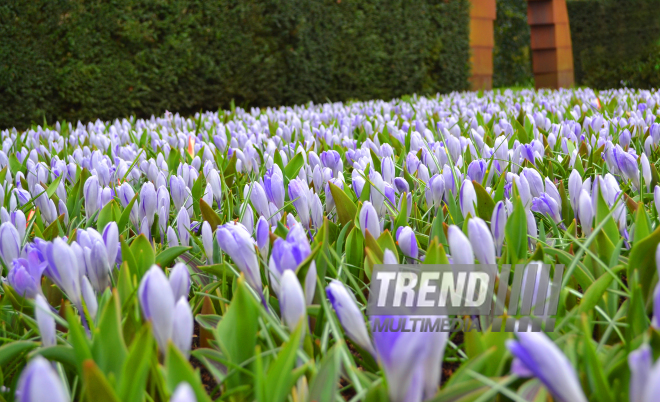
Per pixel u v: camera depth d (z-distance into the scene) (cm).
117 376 55
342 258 77
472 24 667
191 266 83
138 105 436
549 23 700
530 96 408
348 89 553
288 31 500
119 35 423
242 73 486
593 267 74
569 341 55
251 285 66
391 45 575
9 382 64
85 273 70
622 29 682
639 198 96
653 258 64
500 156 122
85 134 229
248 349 58
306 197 87
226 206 104
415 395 47
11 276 70
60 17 396
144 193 90
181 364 50
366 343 57
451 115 262
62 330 73
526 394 52
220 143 169
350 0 536
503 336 56
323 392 53
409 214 92
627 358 53
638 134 162
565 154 147
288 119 251
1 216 88
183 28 448
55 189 114
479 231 63
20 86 383
